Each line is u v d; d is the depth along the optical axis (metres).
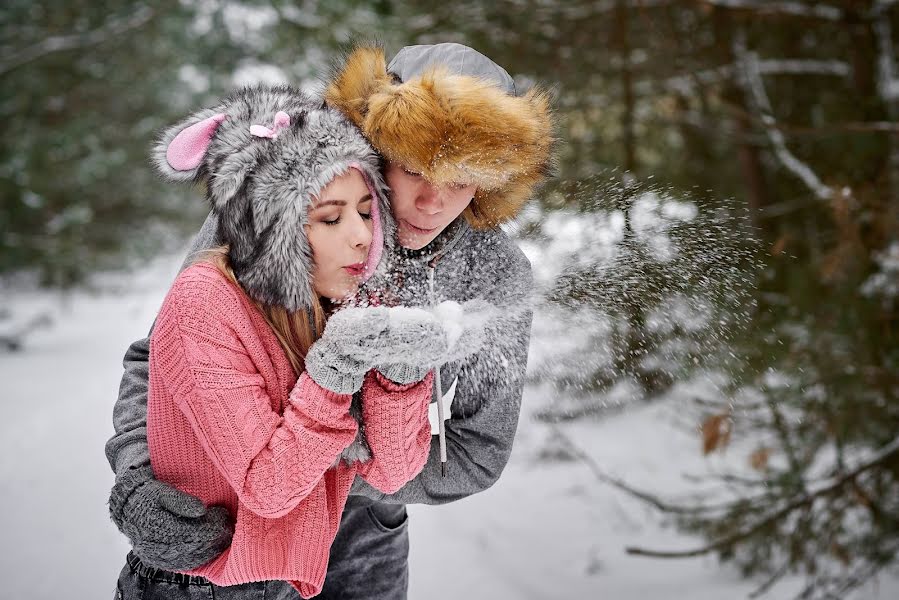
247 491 1.40
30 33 9.26
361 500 1.84
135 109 10.91
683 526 3.51
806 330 3.10
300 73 6.70
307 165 1.40
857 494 2.90
